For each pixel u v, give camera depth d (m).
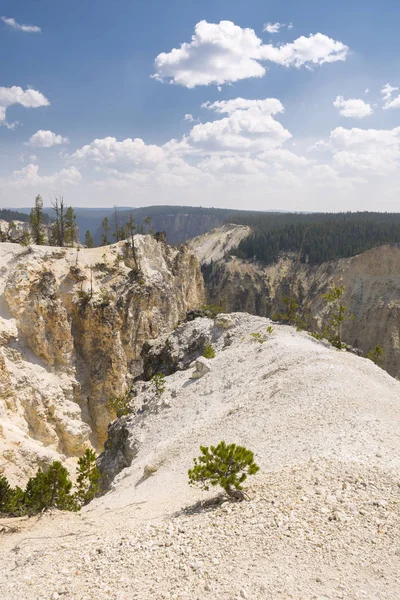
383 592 11.73
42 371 79.31
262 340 55.66
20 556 17.88
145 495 29.70
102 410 85.44
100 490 42.12
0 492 30.64
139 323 97.75
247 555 13.93
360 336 156.62
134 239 111.00
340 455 21.25
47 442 72.50
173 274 130.88
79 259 95.69
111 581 13.77
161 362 66.62
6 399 69.62
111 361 87.19
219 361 54.38
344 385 35.91
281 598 11.58
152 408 51.50
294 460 22.50
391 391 38.38
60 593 13.47
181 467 32.56
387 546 13.76
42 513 26.62
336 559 13.23
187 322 74.00
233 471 19.08
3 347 75.69
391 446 22.48
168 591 12.66
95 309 87.62
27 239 123.88
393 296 157.38
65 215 125.00
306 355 45.53
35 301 81.06
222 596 11.95
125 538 17.16
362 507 16.09
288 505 16.77
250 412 36.81
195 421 42.19
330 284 176.12
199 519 17.59
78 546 17.52
